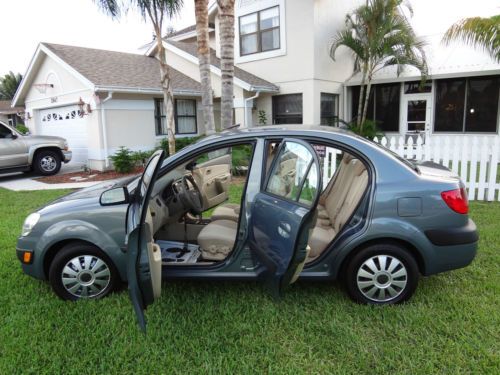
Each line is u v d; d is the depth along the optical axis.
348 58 14.52
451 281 3.50
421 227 2.95
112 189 3.21
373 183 3.00
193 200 3.62
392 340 2.68
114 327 2.89
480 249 4.23
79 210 3.19
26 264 3.29
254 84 13.11
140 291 2.41
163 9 9.31
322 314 3.02
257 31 14.25
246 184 3.01
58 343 2.73
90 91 11.63
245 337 2.76
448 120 13.27
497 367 2.39
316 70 13.14
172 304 3.19
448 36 9.48
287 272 2.53
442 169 3.44
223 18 8.22
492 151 6.57
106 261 3.26
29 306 3.23
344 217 3.27
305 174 2.58
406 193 2.95
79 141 12.86
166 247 3.59
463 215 3.01
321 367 2.45
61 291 3.29
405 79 13.27
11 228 5.62
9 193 8.84
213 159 4.33
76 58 12.83
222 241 3.29
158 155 2.67
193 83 14.17
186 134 14.18
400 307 3.07
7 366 2.50
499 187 6.62
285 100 14.03
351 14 13.44
